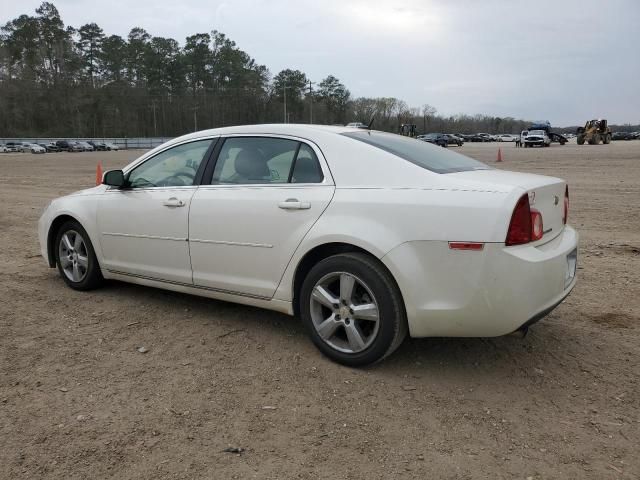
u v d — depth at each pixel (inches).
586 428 121.3
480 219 129.6
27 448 112.3
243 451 112.3
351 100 5423.2
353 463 108.6
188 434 118.0
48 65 4847.4
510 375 146.2
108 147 3319.4
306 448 113.4
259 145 170.9
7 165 1450.5
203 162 181.0
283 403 131.3
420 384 141.0
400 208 138.7
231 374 146.1
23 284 226.5
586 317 189.0
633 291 218.2
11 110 4591.5
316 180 156.0
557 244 145.4
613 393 136.6
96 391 136.1
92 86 4916.3
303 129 164.1
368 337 146.2
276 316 189.9
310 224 151.6
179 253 181.8
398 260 136.8
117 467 106.7
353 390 137.6
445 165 154.8
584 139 2165.4
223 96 5054.1
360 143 154.6
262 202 161.5
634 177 722.8
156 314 191.5
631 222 381.4
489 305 130.2
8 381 140.5
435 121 5644.7
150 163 196.2
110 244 202.2
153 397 133.5
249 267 165.5
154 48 4995.1
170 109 5007.4
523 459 110.1
